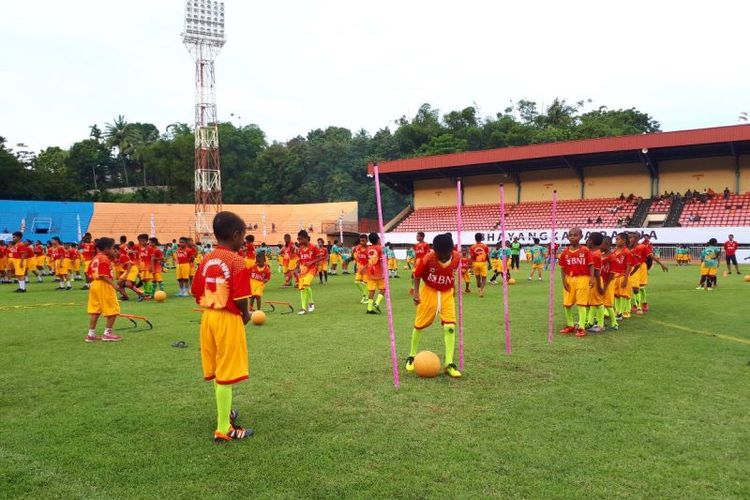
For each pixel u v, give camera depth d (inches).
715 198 1441.9
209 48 2014.0
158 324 465.1
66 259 850.1
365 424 205.3
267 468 167.5
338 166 2962.6
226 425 191.9
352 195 2832.2
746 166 1451.8
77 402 236.8
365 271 575.5
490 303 589.6
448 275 283.7
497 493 150.2
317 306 589.3
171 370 294.8
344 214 2377.0
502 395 241.0
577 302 389.7
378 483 156.6
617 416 211.6
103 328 444.1
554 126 2797.7
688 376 272.4
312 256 533.6
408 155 2824.8
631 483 155.7
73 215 2169.0
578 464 168.2
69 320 494.0
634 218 1481.3
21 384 266.4
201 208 2132.1
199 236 2001.7
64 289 845.8
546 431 195.9
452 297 287.0
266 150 2962.6
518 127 2566.4
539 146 1563.7
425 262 284.2
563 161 1648.6
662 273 1005.8
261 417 214.4
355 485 155.6
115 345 368.8
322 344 361.7
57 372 290.7
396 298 676.1
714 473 161.9
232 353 194.2
